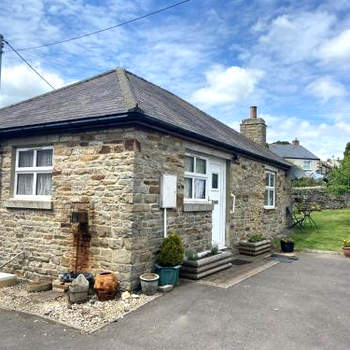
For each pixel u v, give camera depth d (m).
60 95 9.42
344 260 9.86
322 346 4.25
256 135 16.69
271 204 14.48
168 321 5.00
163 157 7.22
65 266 7.03
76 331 4.68
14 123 7.86
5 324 4.96
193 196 8.67
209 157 9.47
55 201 7.24
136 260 6.39
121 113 6.07
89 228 6.68
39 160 7.82
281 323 4.97
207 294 6.28
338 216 19.73
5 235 7.99
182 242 7.56
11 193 8.00
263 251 10.91
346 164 17.67
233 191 10.57
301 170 16.92
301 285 7.05
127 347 4.20
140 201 6.50
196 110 12.91
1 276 7.29
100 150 6.72
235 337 4.49
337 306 5.75
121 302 5.80
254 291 6.53
